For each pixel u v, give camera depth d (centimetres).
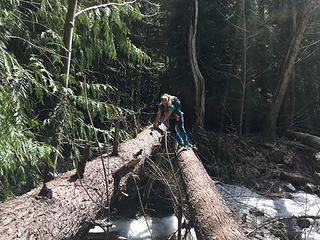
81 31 786
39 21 758
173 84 1475
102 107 685
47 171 480
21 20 679
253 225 640
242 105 1406
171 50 1476
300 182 1116
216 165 1116
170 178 602
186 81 1462
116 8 742
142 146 699
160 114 737
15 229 324
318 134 1602
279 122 1552
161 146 786
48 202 386
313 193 1072
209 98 1490
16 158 559
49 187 424
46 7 738
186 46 1462
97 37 796
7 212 346
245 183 1080
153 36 1541
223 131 1517
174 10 1470
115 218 740
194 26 1321
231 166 1136
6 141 482
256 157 1216
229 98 1495
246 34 1464
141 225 730
